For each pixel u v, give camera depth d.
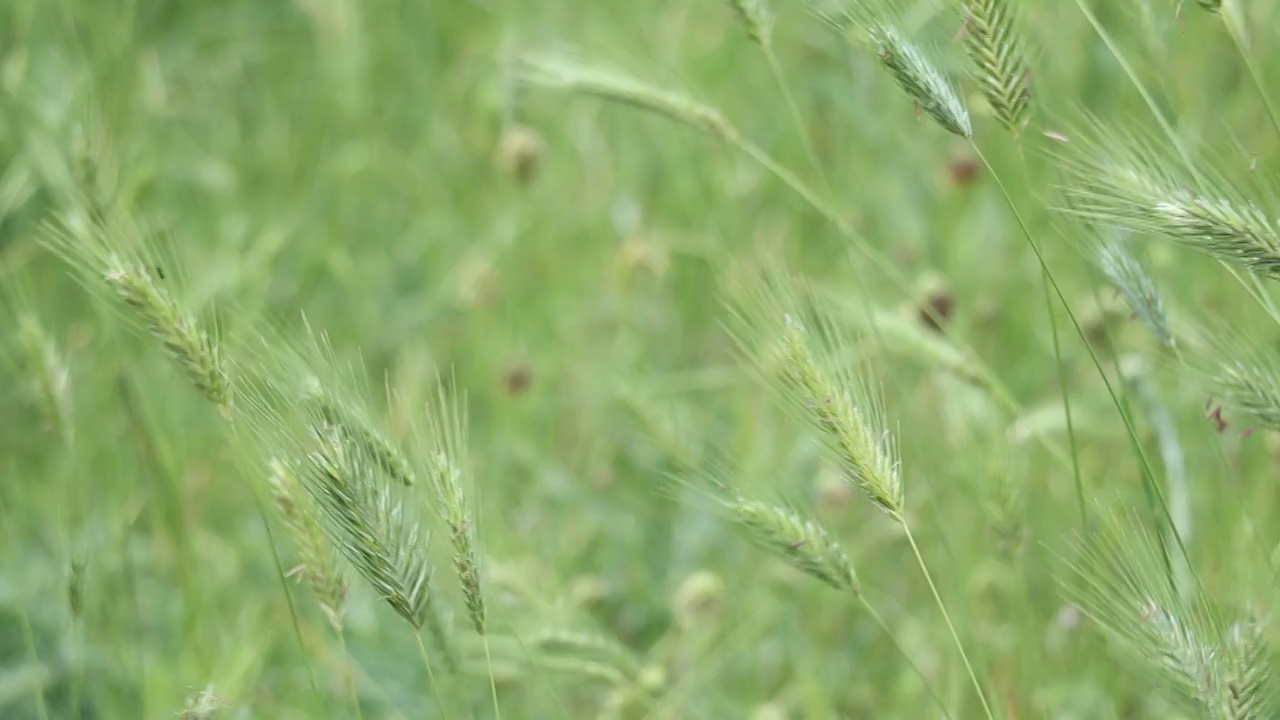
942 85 1.09
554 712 1.28
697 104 1.23
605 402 1.51
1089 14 1.09
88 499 1.35
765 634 1.38
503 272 1.64
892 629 1.38
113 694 1.30
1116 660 1.25
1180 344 1.24
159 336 1.10
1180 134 1.24
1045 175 1.46
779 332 1.11
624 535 1.43
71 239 1.12
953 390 1.33
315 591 1.12
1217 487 1.30
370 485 1.08
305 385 1.10
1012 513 1.21
